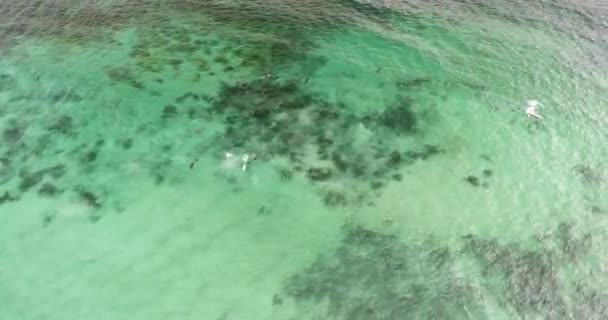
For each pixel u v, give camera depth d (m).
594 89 19.59
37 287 13.60
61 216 15.20
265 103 19.05
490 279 13.87
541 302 13.40
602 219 15.29
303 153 17.20
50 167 16.53
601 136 17.81
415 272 14.01
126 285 13.71
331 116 18.56
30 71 19.98
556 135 17.86
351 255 14.41
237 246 14.65
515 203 15.77
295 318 13.05
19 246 14.47
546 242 14.71
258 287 13.71
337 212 15.49
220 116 18.45
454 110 18.84
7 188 15.84
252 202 15.77
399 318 13.03
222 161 16.89
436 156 17.17
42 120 18.06
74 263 14.14
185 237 14.85
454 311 13.17
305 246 14.65
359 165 16.84
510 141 17.67
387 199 15.85
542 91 19.59
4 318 12.95
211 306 13.31
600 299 13.41
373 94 19.48
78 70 20.17
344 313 13.11
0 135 17.44
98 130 17.80
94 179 16.23
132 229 14.98
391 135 17.89
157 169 16.59
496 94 19.50
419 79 20.23
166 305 13.32
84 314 13.10
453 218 15.36
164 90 19.44
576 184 16.28
